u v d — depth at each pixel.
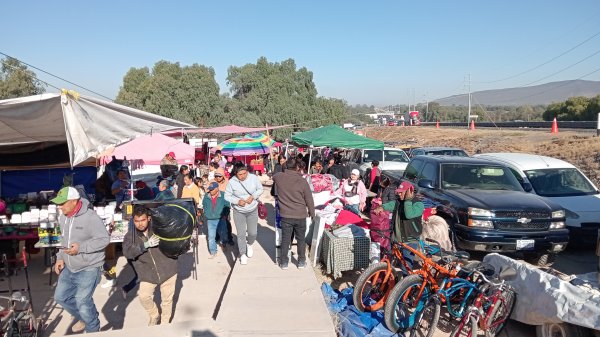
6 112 4.89
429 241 5.73
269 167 24.30
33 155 9.42
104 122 5.37
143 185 9.12
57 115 5.32
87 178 10.79
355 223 7.41
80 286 4.46
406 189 5.68
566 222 8.30
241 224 7.20
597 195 9.24
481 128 52.44
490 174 9.02
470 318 4.74
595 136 24.11
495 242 7.19
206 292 6.57
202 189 11.79
